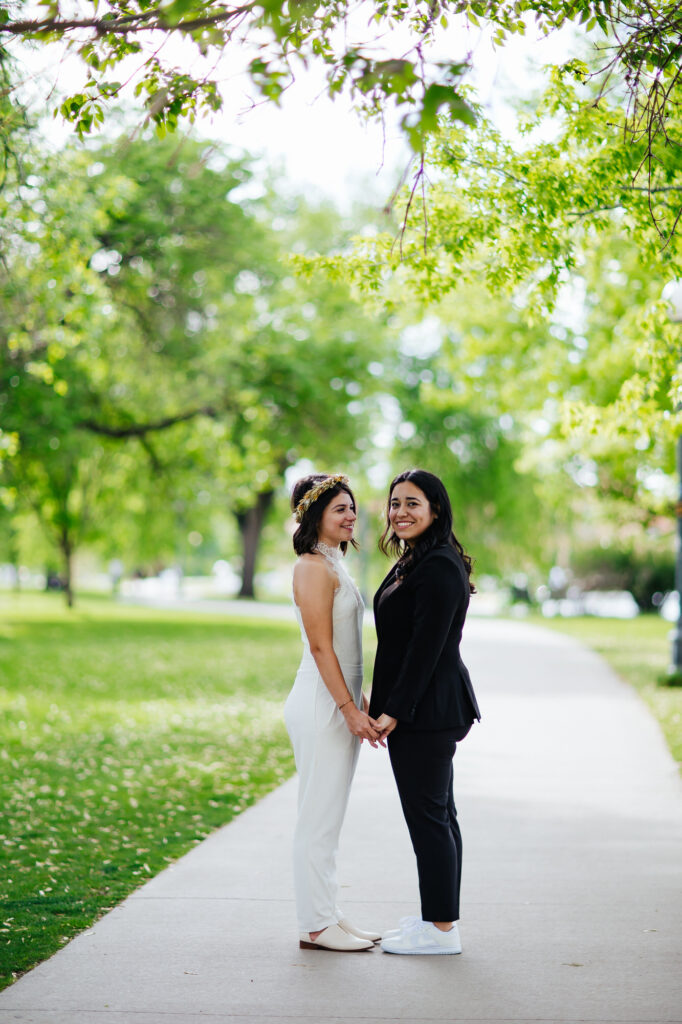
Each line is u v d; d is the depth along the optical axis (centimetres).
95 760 991
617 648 2369
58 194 1205
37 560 5275
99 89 505
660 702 1323
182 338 2209
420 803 467
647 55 543
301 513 487
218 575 9238
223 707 1405
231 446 2750
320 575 476
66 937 486
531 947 472
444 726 462
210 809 779
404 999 412
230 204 2255
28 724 1222
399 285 819
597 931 493
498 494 4278
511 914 519
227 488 3161
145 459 3027
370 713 475
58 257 1290
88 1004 406
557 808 756
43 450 2275
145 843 675
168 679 1759
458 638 475
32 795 827
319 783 476
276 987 425
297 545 488
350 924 487
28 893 561
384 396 4166
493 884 570
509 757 959
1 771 933
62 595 6056
